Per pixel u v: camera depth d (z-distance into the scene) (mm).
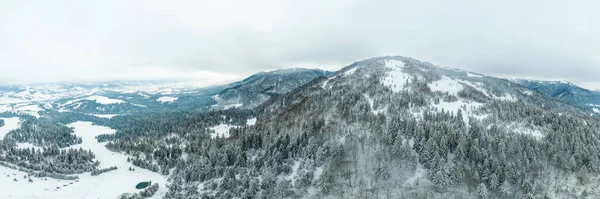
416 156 185125
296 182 186250
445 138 184500
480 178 169250
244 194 182125
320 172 188750
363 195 172375
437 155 173500
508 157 179250
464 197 162750
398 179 177250
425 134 194000
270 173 193500
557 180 167500
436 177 167500
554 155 173750
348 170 186625
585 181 163125
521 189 165625
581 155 171750
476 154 175000
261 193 181625
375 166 185125
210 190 198000
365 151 195625
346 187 177875
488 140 187750
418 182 172500
